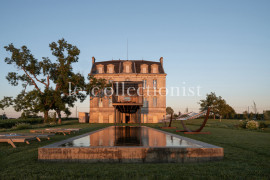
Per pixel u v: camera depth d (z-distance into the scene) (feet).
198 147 14.73
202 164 13.58
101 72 116.67
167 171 11.98
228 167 12.92
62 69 98.07
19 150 20.71
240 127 59.72
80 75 103.76
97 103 113.19
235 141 26.84
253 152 18.83
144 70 116.78
